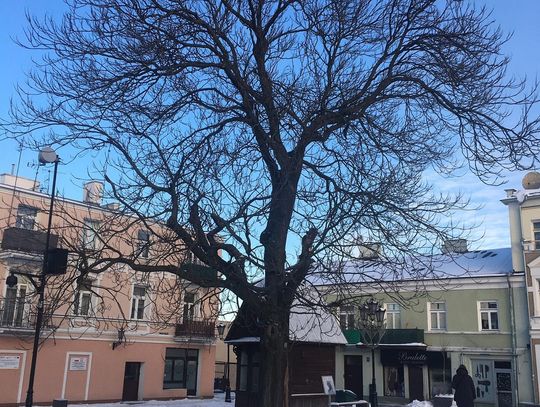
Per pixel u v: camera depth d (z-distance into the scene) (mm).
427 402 30656
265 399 8219
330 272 8461
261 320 8555
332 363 17328
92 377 29094
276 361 8359
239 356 17219
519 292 31219
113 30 8945
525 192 31578
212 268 8445
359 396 35500
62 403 20156
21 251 20719
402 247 8859
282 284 8297
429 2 9414
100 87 8992
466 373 16453
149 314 31734
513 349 30719
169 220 8039
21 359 26344
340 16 9562
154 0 9000
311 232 8438
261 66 9367
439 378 33156
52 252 9750
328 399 16281
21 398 26094
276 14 9594
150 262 9375
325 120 9148
